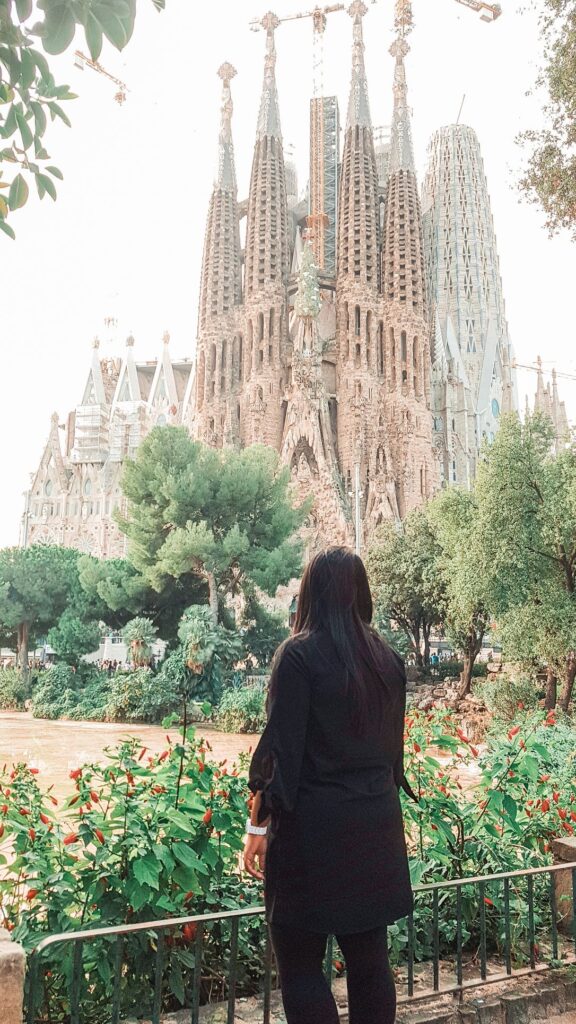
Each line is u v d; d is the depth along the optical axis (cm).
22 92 406
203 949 479
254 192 10675
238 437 10075
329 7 12500
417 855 568
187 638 4344
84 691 4666
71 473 14088
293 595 8644
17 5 354
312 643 302
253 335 10094
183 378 17375
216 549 4994
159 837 463
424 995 458
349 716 291
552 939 522
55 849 500
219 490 5284
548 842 621
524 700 2670
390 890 285
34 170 445
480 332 15075
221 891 494
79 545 13100
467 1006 460
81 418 13838
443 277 15338
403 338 10131
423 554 4772
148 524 5244
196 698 4212
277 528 5462
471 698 3597
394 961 523
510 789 623
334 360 10219
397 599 5128
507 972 492
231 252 10925
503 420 2644
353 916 275
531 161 1520
